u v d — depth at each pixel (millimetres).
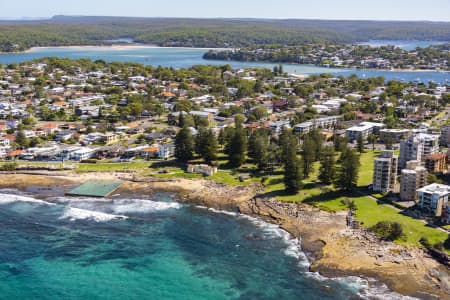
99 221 191875
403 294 139500
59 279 150625
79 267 157250
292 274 151750
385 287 143125
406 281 145625
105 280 150250
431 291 140625
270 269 154875
